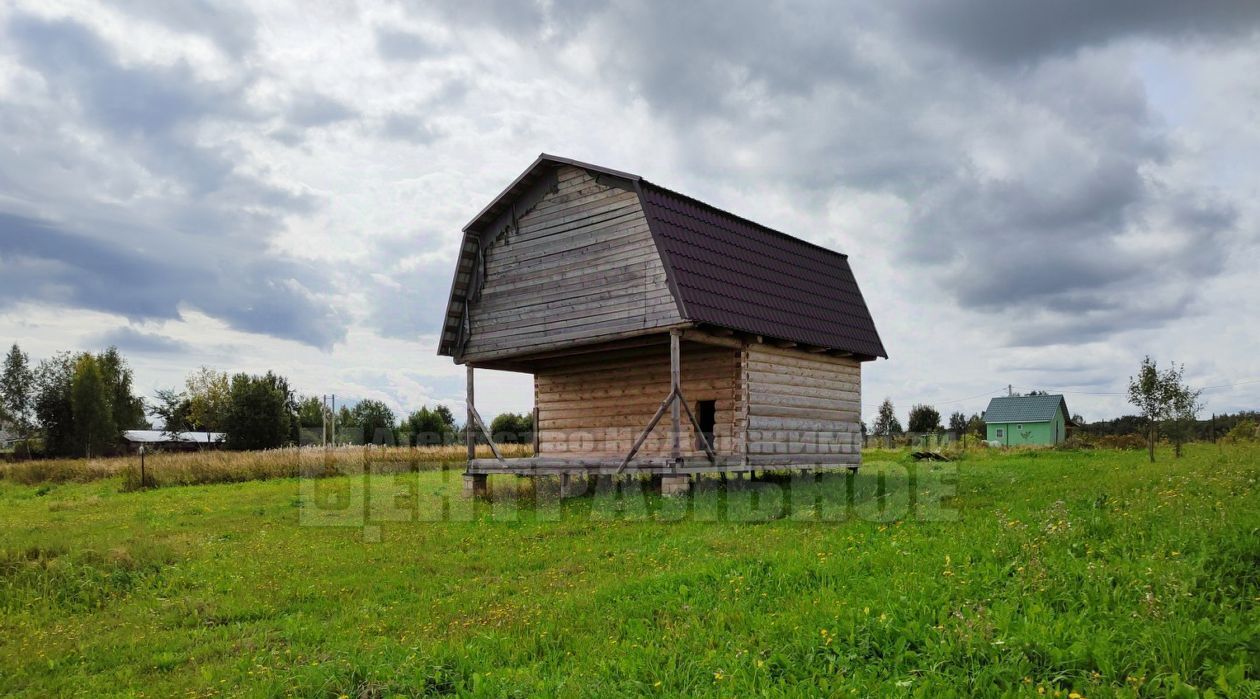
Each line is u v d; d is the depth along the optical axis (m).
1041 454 37.00
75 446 73.44
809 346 21.83
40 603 10.97
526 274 21.25
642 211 18.89
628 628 8.05
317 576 12.03
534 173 21.00
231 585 11.61
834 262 25.45
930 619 6.80
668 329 18.16
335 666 7.41
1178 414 26.12
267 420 64.94
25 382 84.50
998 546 8.84
